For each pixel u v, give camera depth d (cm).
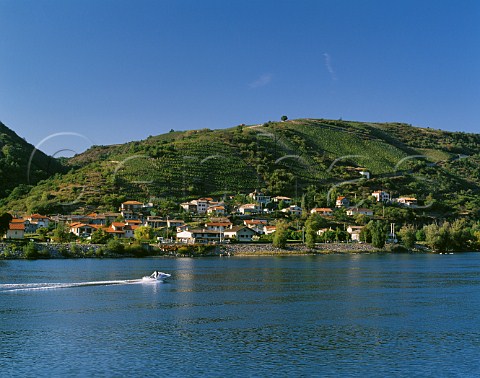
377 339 7475
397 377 5912
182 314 9088
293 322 8519
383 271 16488
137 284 12756
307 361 6450
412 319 8819
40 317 8800
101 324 8281
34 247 19475
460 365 6328
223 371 6062
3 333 7694
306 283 13250
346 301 10550
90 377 5847
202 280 13688
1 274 14338
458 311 9525
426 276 15150
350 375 5969
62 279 13450
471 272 16375
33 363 6322
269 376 5912
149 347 6994
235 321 8581
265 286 12625
